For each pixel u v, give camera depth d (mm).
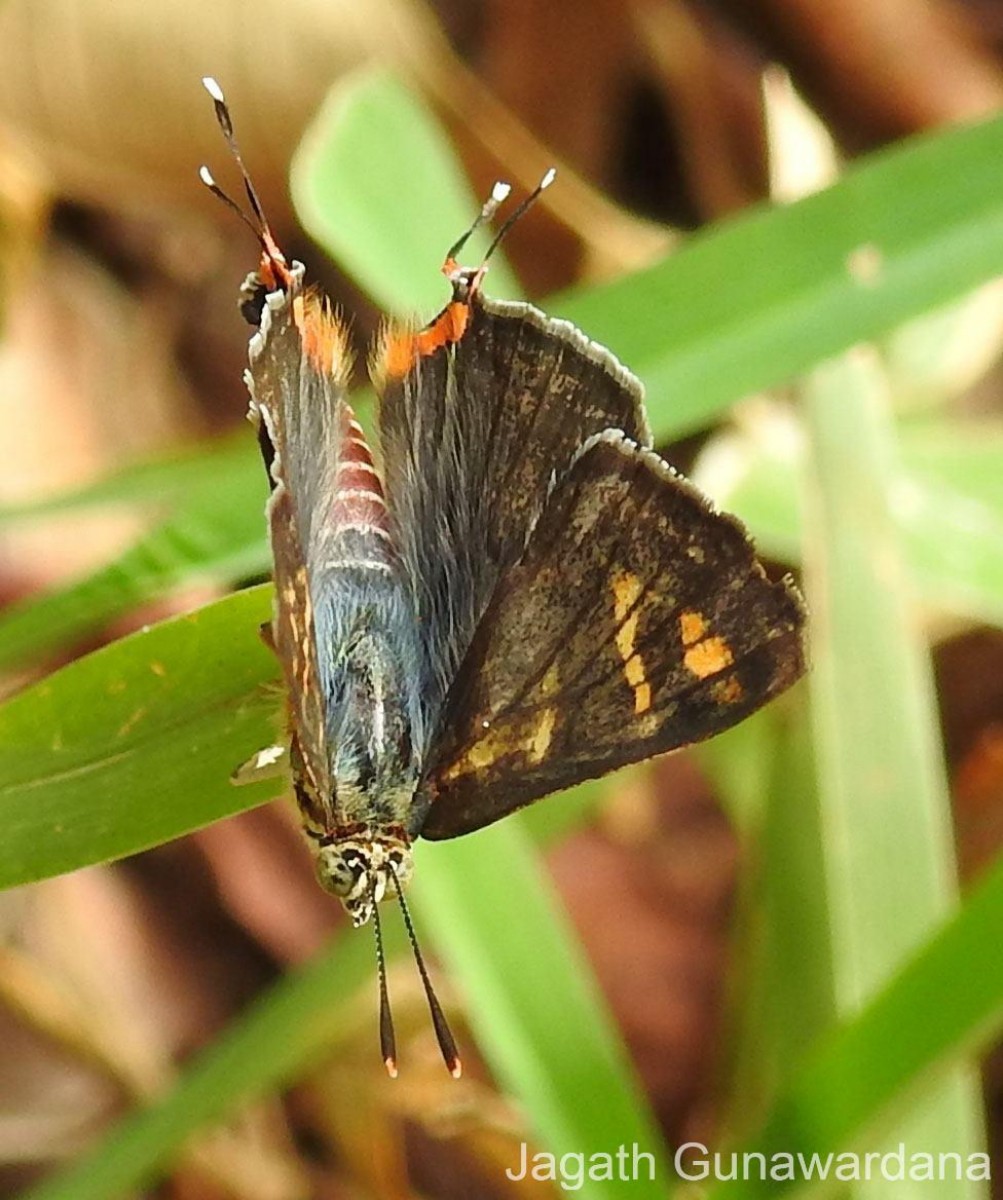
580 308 193
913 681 198
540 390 182
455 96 223
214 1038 217
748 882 212
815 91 263
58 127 224
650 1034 224
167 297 240
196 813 179
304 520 178
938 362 227
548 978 189
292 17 220
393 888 181
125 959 219
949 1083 191
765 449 217
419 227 197
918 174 195
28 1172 214
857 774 196
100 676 178
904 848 195
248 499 192
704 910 226
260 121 223
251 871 221
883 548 201
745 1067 206
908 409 227
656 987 225
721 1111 211
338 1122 214
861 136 264
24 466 224
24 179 223
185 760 179
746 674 178
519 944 189
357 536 183
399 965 207
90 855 179
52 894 218
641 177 260
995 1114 221
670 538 179
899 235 194
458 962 188
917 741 197
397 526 183
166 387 236
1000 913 183
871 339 193
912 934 194
